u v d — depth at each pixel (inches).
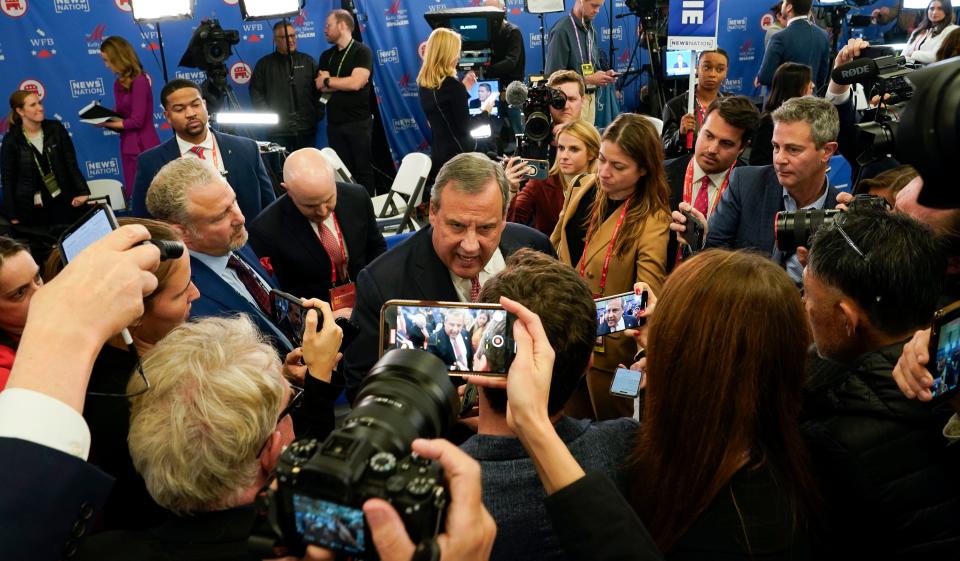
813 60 251.0
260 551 30.5
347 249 123.6
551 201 140.0
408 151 312.7
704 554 41.4
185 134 145.3
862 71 97.7
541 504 43.4
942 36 257.1
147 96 254.1
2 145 233.1
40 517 28.4
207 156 146.3
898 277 49.7
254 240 119.9
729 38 334.3
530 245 91.0
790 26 249.1
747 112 117.8
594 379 97.3
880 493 47.6
